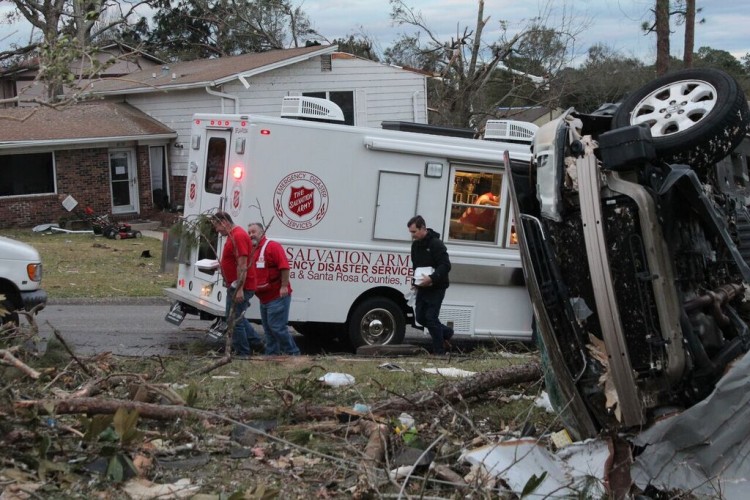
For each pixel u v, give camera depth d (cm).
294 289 1131
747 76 2731
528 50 2730
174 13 4244
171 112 2900
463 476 536
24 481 484
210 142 1159
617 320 500
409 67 2922
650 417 507
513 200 552
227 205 1120
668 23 1941
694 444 478
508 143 1218
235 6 3962
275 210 1111
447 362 981
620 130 505
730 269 566
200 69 2903
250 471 539
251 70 2617
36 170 2719
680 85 558
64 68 934
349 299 1157
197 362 877
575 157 520
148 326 1352
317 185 1128
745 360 482
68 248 2247
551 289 532
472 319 1209
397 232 1169
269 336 1064
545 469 515
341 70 2762
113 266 1998
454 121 2644
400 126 1234
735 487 462
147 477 520
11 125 2675
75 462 516
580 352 529
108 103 3003
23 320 1327
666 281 502
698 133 518
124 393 688
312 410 646
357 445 585
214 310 1116
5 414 518
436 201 1181
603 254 503
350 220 1147
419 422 647
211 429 605
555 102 2738
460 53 2620
